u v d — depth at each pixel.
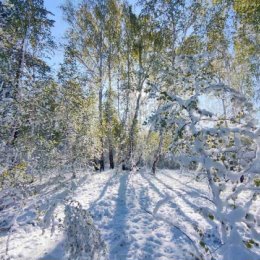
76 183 11.97
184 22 16.19
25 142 7.45
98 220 8.18
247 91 14.15
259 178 4.44
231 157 4.66
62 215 8.30
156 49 16.30
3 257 6.00
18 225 7.95
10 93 7.39
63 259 5.95
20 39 12.08
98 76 18.94
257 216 4.17
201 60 5.52
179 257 5.92
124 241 6.72
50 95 9.62
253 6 11.77
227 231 4.64
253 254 4.00
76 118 13.01
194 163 4.77
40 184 10.39
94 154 15.47
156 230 7.32
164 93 5.00
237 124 4.99
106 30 18.78
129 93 18.61
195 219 7.80
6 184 6.24
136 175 15.27
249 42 13.41
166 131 5.35
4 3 11.56
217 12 15.11
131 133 17.42
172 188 11.14
